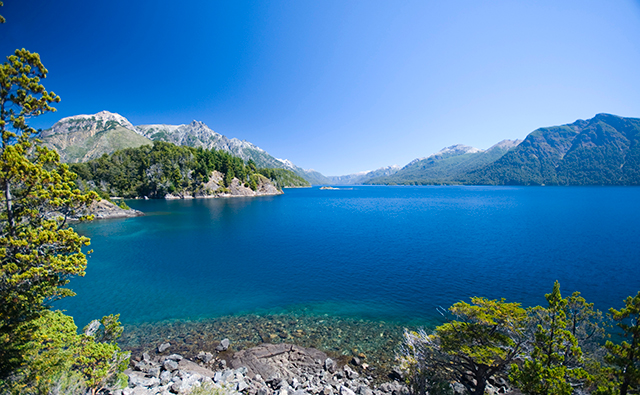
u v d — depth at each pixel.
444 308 23.66
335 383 14.55
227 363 16.44
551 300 11.48
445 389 11.80
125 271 33.53
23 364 9.53
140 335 19.70
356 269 33.75
